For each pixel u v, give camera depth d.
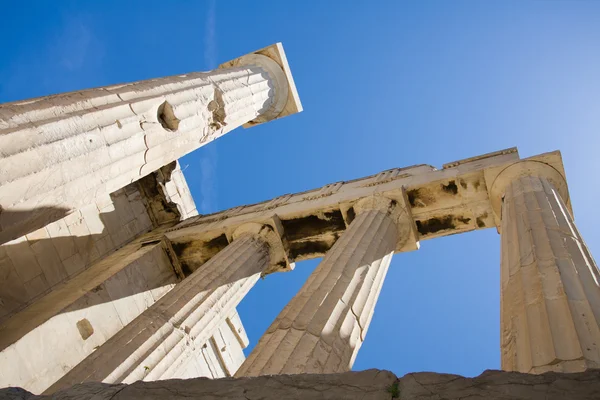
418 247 15.52
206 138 16.20
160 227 20.83
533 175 13.36
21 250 15.64
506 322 7.80
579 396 4.25
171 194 21.05
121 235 19.48
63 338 14.22
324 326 9.93
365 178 18.06
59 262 16.72
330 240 17.08
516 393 4.49
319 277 11.55
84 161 11.33
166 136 14.02
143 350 12.30
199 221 19.69
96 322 15.30
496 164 14.38
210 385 5.92
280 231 17.34
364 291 11.66
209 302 14.28
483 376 4.81
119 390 6.40
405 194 15.43
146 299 17.39
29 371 13.05
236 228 17.80
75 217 17.84
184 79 16.08
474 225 15.34
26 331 13.52
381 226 14.36
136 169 13.16
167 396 5.99
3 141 9.73
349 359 9.94
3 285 14.80
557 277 7.92
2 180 9.62
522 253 9.37
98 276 16.78
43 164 10.38
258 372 8.68
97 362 11.59
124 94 13.38
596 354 6.00
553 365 6.01
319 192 18.23
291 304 10.77
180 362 12.91
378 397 4.94
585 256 8.88
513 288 8.56
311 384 5.38
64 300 15.20
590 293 7.46
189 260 18.86
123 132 12.52
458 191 14.97
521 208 11.32
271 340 9.62
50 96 11.84
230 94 17.88
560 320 6.78
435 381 4.94
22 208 10.13
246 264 15.95
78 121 11.45
